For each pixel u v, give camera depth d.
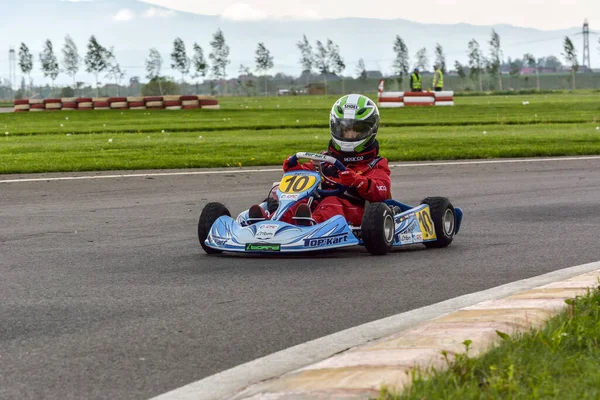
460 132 41.78
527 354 7.06
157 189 22.66
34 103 69.69
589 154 32.34
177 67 147.62
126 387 6.94
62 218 17.72
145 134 43.06
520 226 16.36
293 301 9.88
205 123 51.25
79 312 9.39
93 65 139.75
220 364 7.52
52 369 7.39
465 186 23.12
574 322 7.87
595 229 15.81
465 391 6.21
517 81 169.88
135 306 9.66
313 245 12.41
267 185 23.38
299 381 6.63
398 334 7.97
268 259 12.73
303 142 35.56
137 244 14.40
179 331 8.57
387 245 12.91
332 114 14.09
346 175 13.16
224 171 27.00
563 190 22.05
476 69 156.25
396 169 27.55
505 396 6.18
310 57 161.00
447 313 8.91
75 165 27.95
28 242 14.73
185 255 13.21
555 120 50.81
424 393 6.10
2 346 8.08
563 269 11.78
